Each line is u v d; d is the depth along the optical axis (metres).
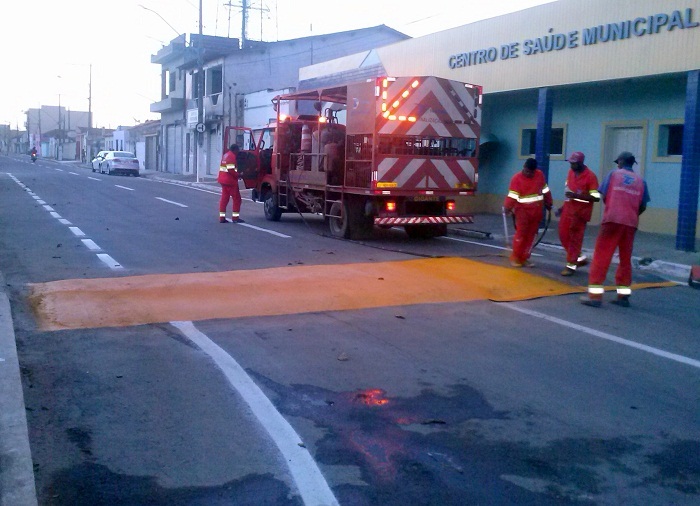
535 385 6.30
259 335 7.64
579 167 11.03
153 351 7.00
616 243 9.34
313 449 4.96
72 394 5.87
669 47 13.81
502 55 18.00
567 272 11.30
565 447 5.06
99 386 6.05
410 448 5.01
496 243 15.48
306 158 16.92
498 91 18.25
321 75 28.56
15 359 6.33
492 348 7.38
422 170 14.37
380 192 14.02
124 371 6.42
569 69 16.12
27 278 10.26
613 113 17.50
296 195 17.30
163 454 4.84
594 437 5.23
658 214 16.45
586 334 7.98
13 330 7.30
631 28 14.59
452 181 14.73
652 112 16.48
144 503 4.20
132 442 5.01
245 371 6.50
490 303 9.41
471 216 15.05
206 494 4.32
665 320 8.73
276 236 15.54
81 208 20.91
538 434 5.27
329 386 6.19
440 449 5.00
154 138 57.31
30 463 4.39
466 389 6.18
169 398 5.82
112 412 5.52
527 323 8.42
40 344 7.14
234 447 4.96
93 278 10.20
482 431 5.31
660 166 16.39
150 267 11.24
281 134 18.02
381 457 4.86
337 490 4.39
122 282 9.80
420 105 14.17
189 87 48.34
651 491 4.44
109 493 4.31
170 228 16.58
